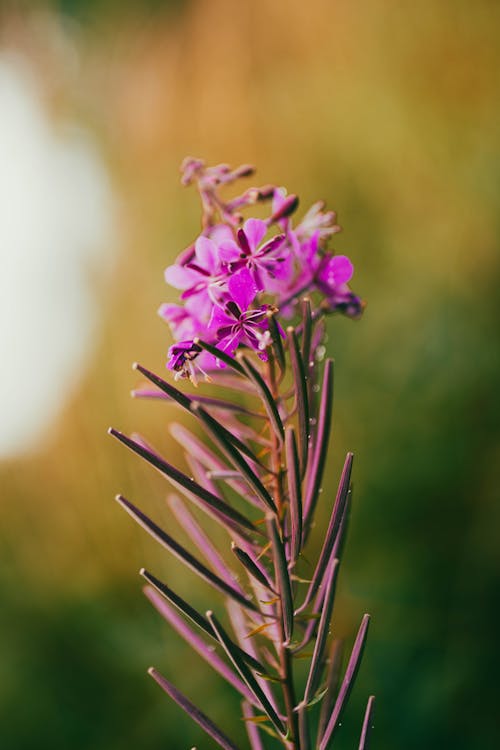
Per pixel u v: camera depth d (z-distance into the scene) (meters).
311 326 0.45
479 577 1.06
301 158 1.42
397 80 1.39
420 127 1.33
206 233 0.48
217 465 0.48
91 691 1.15
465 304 1.23
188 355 0.43
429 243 1.30
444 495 1.13
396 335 1.24
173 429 0.48
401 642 1.03
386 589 1.07
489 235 1.26
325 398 0.45
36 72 1.66
